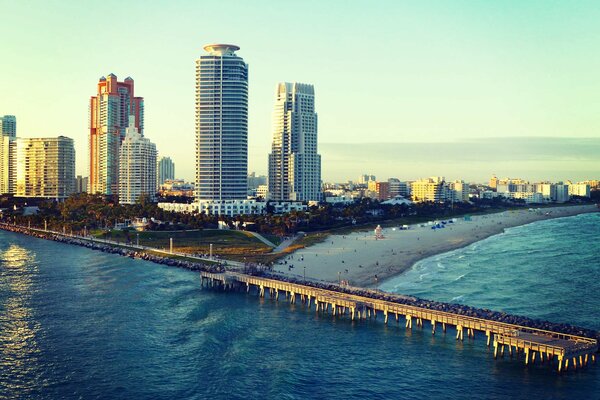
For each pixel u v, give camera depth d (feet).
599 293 559.79
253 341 424.87
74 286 637.30
